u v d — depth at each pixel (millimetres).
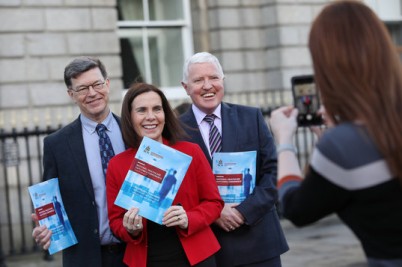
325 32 2643
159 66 11836
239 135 4430
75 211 4156
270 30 12125
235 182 4320
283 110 3117
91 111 4188
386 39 2623
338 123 2674
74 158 4180
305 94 3297
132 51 11664
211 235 4035
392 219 2561
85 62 4191
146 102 4000
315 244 9008
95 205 4148
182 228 3873
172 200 3797
